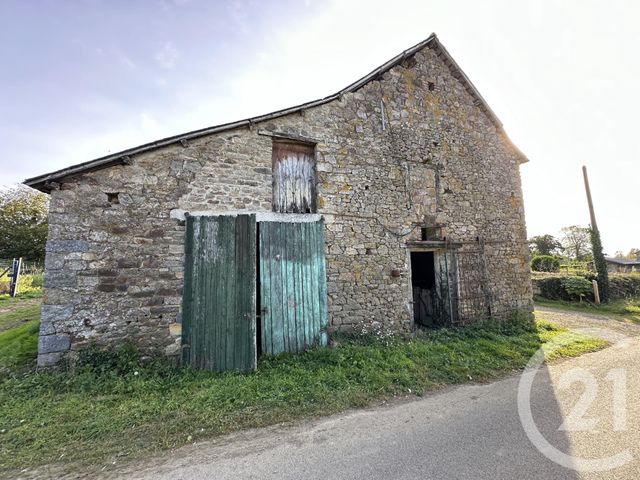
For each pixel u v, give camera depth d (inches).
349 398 145.6
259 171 227.1
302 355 204.5
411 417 130.3
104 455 103.6
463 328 279.3
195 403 137.5
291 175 244.4
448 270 298.5
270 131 233.6
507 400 146.9
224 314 189.8
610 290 520.4
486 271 312.8
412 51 300.0
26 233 759.7
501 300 318.0
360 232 256.2
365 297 250.2
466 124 330.6
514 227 342.0
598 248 525.7
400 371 177.2
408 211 281.0
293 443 110.5
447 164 310.7
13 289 499.2
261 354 202.2
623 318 386.0
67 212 178.5
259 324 206.7
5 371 163.3
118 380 156.8
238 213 216.2
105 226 184.9
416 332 268.2
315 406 138.3
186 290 193.8
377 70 280.1
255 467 96.9
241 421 125.0
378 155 273.9
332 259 241.8
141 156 196.9
